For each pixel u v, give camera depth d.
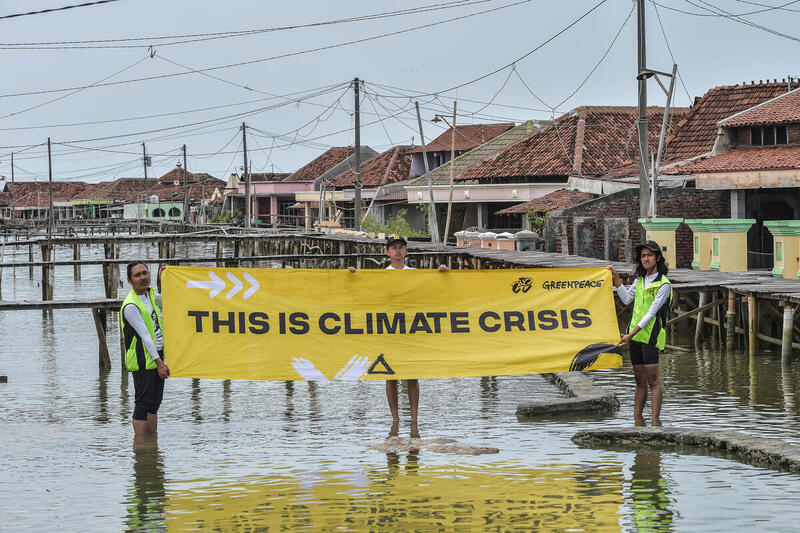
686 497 8.79
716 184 31.86
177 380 16.86
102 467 10.52
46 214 137.75
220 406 14.38
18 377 18.23
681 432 10.83
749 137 34.50
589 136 50.81
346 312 11.87
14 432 12.70
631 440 10.98
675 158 38.53
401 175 75.62
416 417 12.14
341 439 11.77
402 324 11.91
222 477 9.97
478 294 11.95
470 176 53.19
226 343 11.77
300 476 9.93
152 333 11.84
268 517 8.52
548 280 11.98
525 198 49.59
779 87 40.66
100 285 44.22
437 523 8.24
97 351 22.16
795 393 14.28
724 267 26.70
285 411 13.87
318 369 11.83
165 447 11.50
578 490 9.12
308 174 92.81
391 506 8.76
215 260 29.56
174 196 124.75
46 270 35.94
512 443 11.23
